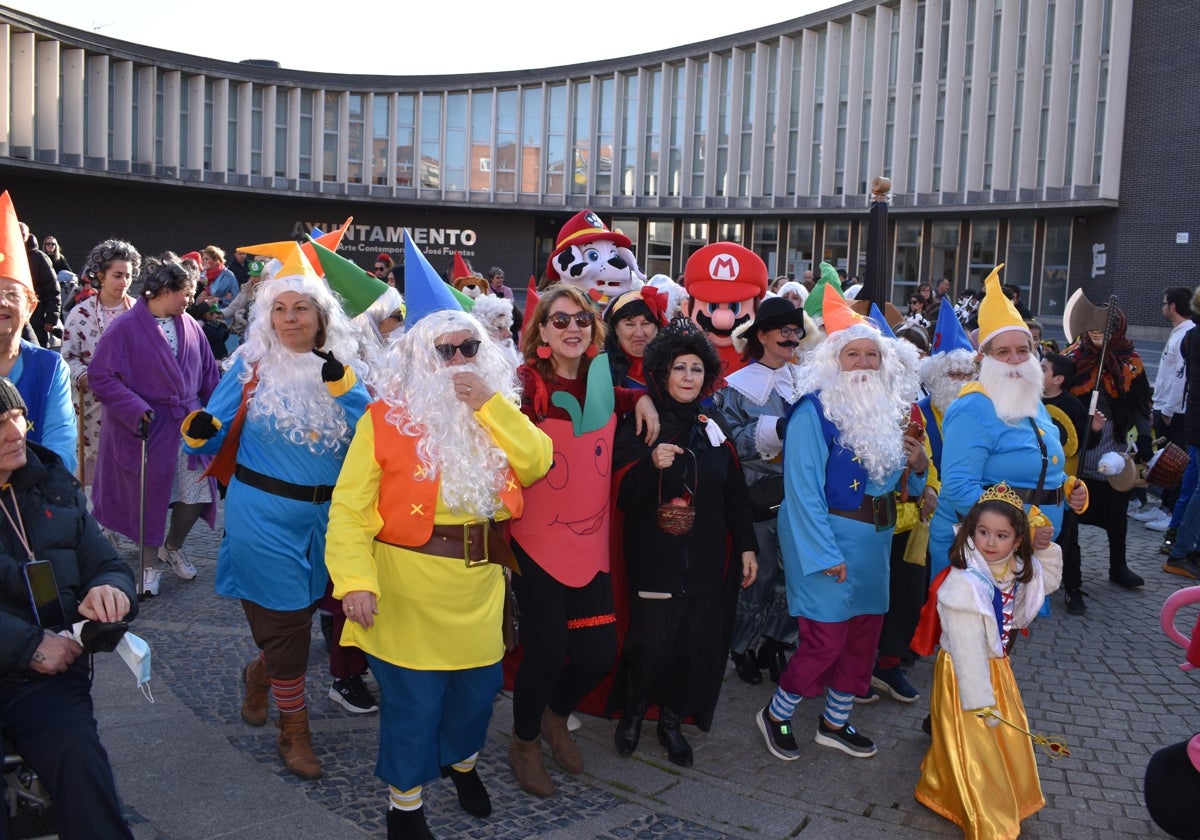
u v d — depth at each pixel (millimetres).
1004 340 4465
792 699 4301
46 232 31484
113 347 5875
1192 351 7238
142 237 33188
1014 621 3916
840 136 30656
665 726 4348
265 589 3877
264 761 4062
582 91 34844
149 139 32125
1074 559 6434
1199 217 25422
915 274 30469
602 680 4254
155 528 6074
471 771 3771
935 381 5492
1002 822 3629
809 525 4121
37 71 29266
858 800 4020
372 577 3223
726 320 5844
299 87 34625
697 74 33250
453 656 3330
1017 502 3848
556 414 3895
